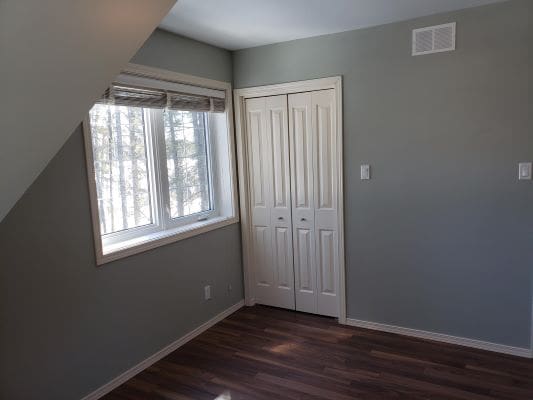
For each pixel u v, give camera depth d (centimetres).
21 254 204
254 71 343
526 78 252
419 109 284
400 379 254
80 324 234
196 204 339
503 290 275
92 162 235
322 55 313
